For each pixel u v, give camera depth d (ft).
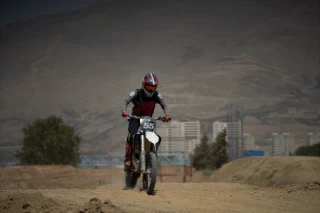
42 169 535.19
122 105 125.18
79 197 108.68
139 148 124.06
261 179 314.14
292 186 149.69
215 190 136.56
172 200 113.50
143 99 126.82
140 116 127.54
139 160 123.03
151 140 118.21
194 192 129.70
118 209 84.99
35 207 91.97
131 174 136.05
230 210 101.04
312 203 116.37
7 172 497.05
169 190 132.26
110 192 121.39
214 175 422.41
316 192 134.41
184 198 117.29
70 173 562.25
